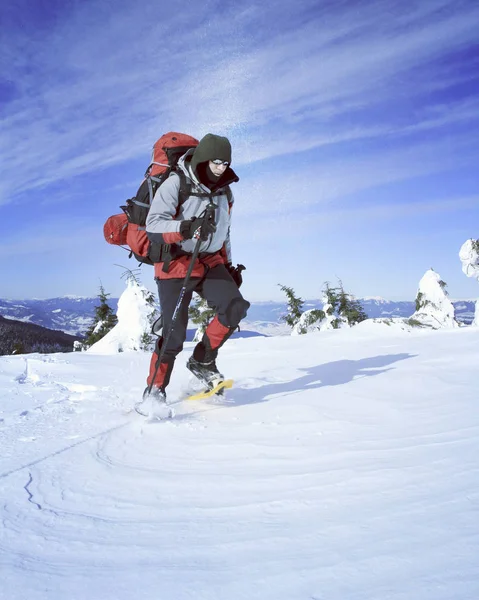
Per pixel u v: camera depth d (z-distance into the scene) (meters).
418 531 1.07
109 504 1.48
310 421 2.28
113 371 4.41
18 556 1.16
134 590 0.98
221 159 2.72
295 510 1.30
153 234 2.74
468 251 8.71
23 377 4.20
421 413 2.26
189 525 1.28
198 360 3.03
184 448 2.01
